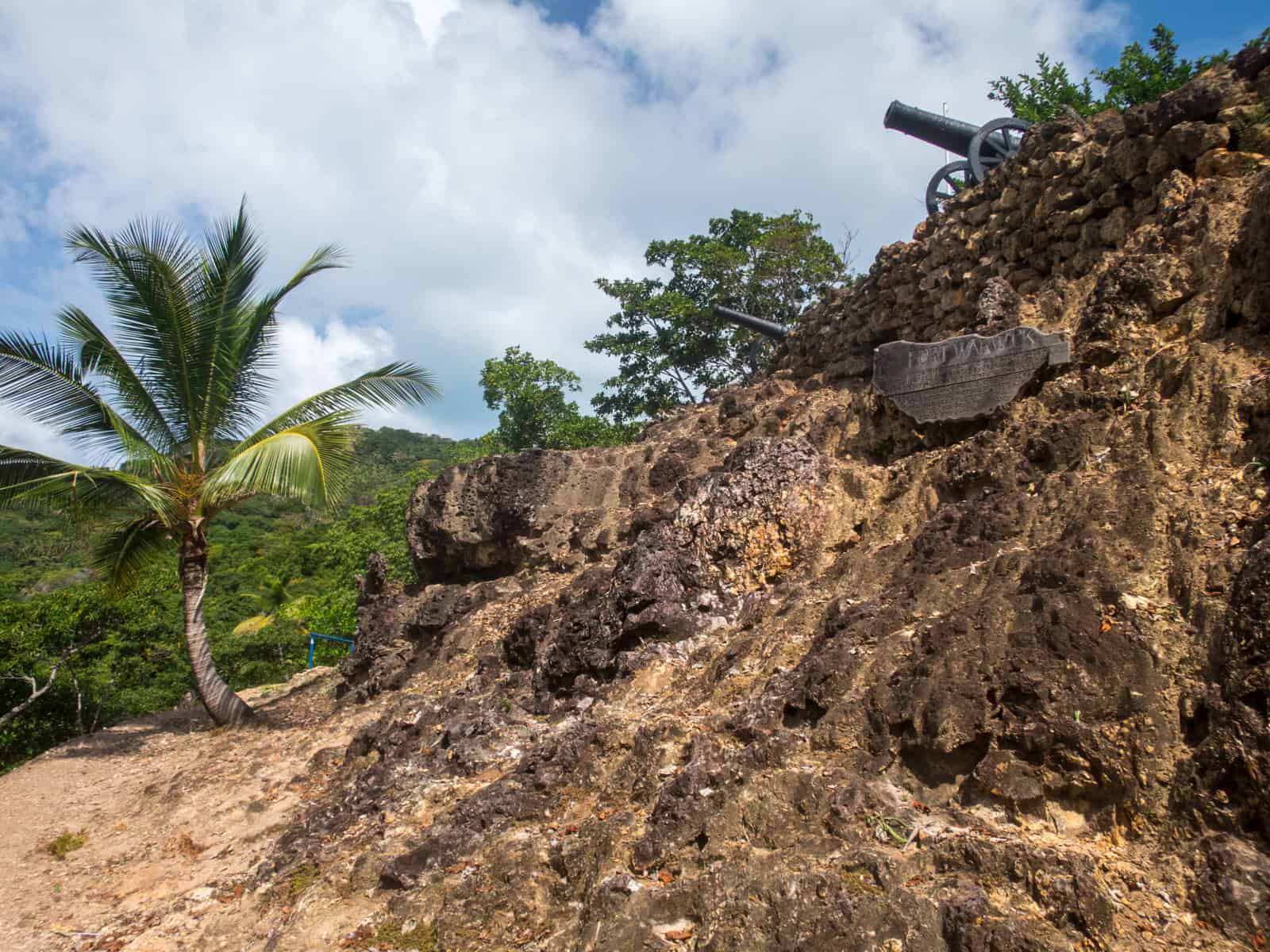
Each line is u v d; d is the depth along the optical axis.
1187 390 6.80
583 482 13.59
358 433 13.62
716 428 13.66
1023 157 10.72
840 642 6.75
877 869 4.90
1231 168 8.01
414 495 15.23
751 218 27.41
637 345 27.55
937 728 5.56
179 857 9.81
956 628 6.09
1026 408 8.27
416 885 6.65
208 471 14.01
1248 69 8.34
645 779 6.57
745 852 5.48
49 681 19.45
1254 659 4.67
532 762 7.58
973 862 4.74
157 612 23.59
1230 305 7.16
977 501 7.75
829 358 13.25
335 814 8.84
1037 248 9.99
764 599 8.60
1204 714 4.84
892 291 11.85
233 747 12.80
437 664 12.05
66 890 9.59
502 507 13.59
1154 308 7.86
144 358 13.48
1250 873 4.15
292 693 16.38
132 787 12.42
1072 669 5.35
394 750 9.58
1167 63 15.62
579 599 10.50
